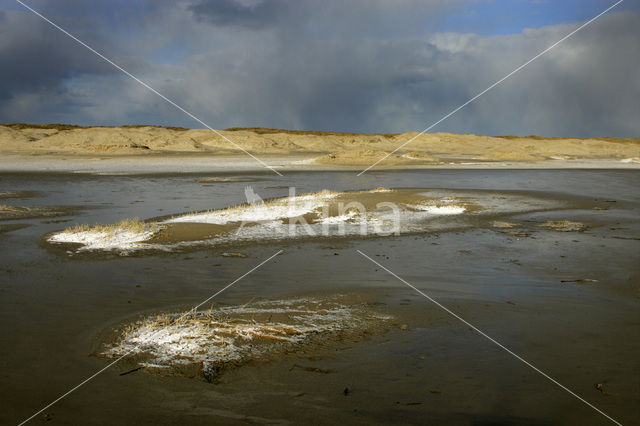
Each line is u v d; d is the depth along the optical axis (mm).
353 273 7953
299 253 9555
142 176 33219
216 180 29922
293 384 4008
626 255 9352
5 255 9211
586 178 32219
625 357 4574
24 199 19344
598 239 11062
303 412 3566
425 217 14133
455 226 12789
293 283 7297
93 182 28281
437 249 9977
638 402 3740
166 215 14648
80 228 11531
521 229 12406
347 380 4078
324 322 5484
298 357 4539
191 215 13758
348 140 116875
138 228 11250
